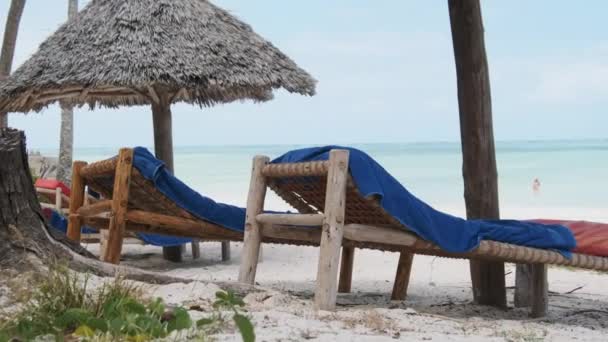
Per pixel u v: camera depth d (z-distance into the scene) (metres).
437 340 3.60
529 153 52.94
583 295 7.08
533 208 25.64
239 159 56.38
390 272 8.84
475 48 5.95
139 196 6.83
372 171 4.81
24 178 4.64
